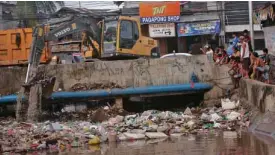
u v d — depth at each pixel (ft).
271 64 60.44
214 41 124.06
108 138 43.19
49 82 61.11
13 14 131.64
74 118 62.80
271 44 67.62
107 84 68.85
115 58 75.46
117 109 65.82
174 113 59.21
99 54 74.79
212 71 68.44
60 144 41.06
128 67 69.36
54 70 68.64
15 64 78.13
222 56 70.13
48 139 42.11
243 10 125.80
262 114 46.37
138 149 37.70
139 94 67.62
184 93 68.13
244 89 58.03
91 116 62.34
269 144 35.88
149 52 77.82
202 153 33.71
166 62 69.41
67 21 68.64
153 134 45.32
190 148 36.42
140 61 69.51
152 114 58.39
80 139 42.98
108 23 74.33
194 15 123.44
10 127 50.88
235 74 64.64
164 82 69.31
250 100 53.62
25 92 59.26
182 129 48.19
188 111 60.49
